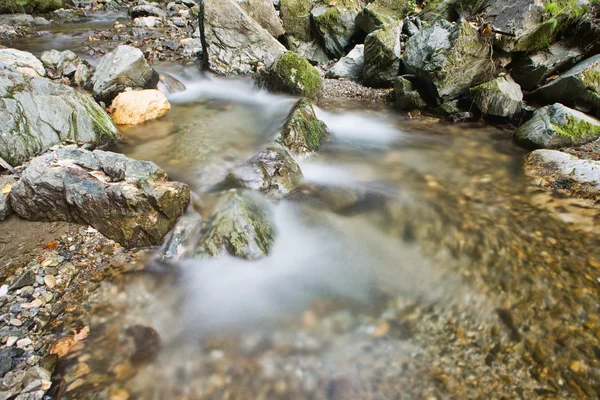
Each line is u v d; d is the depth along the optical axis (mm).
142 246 3986
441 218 4617
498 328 3176
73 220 4207
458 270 3820
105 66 7871
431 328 3215
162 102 7426
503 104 7148
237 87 9516
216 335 3152
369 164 6012
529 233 4293
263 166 5133
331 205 4844
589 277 3637
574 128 5992
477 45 7406
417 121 7785
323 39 11125
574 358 2904
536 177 5410
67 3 16750
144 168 4426
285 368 2893
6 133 5043
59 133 5551
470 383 2764
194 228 4086
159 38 12586
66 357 2900
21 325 3086
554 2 7262
